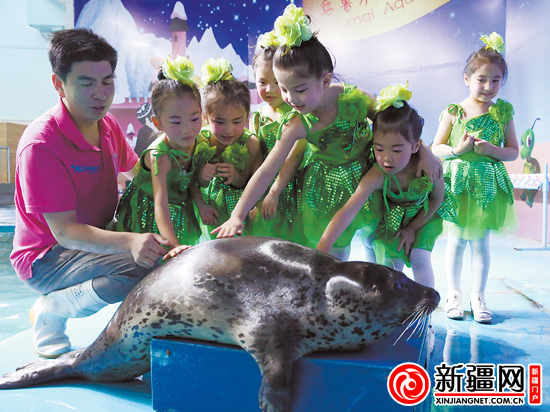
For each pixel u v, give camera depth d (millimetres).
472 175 2916
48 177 1979
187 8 8156
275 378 1438
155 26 8180
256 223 2609
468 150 2887
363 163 2490
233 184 2621
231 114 2443
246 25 8164
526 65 6676
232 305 1611
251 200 2203
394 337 1760
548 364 2082
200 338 1674
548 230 5832
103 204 2285
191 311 1646
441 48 7531
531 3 6516
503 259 4699
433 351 2236
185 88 2178
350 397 1474
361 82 7906
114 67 2049
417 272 2527
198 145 2508
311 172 2543
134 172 2688
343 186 2471
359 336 1602
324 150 2436
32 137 2004
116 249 1945
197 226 2678
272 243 1777
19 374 1917
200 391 1616
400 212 2502
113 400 1773
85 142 2098
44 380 1930
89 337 2451
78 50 1913
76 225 2018
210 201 2715
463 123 3088
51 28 11938
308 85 2074
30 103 12508
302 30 2057
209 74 2510
